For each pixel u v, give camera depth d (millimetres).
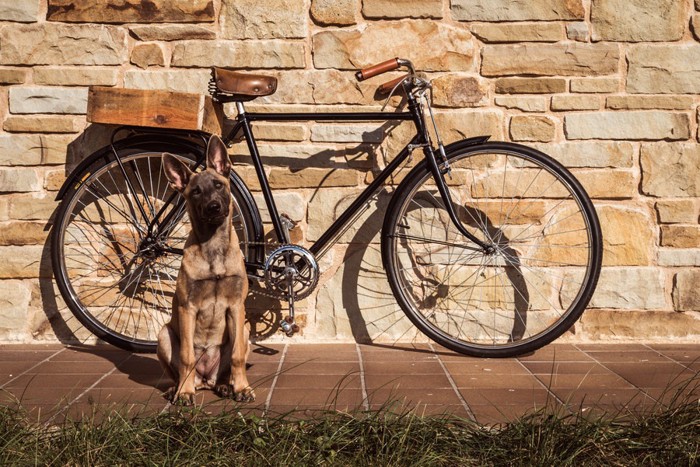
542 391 3188
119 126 4074
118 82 4062
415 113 3795
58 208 4012
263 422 2580
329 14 4043
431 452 2379
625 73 4055
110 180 4137
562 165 3934
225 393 3170
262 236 3859
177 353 3213
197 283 3074
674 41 4043
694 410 2604
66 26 4043
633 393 3154
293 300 3707
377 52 4062
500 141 3850
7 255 4105
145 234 3904
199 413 2664
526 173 4098
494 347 3807
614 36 4043
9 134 4078
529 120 4066
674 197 4074
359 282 4145
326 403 3004
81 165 3918
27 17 4035
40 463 2316
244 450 2453
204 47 4051
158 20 4043
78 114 4082
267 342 4125
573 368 3582
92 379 3418
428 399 3066
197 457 2359
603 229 4094
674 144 4062
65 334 4145
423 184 4125
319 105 4090
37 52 4047
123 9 4035
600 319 4121
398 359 3770
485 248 3850
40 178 4102
